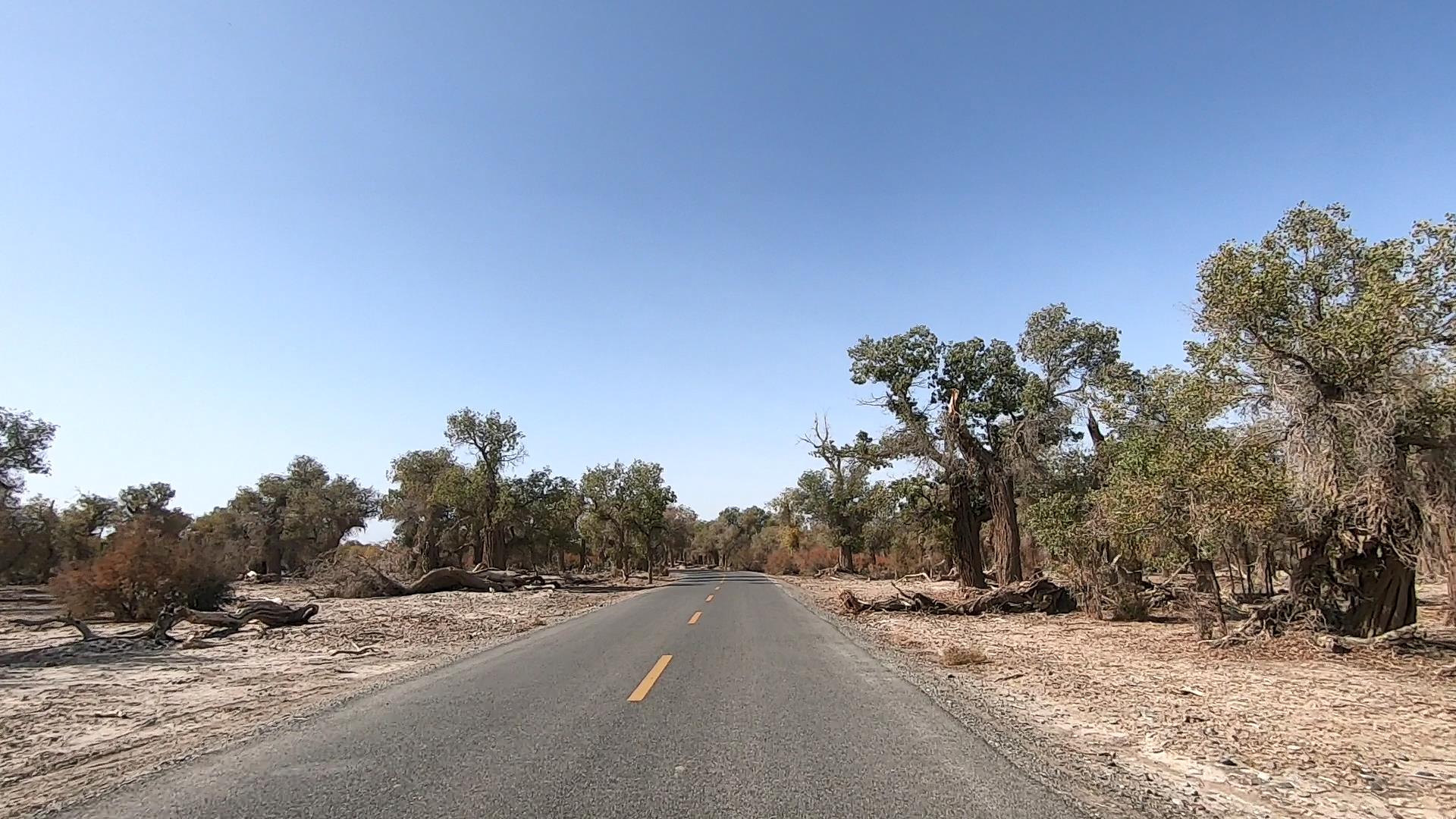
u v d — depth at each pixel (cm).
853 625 2133
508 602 3384
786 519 9462
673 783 596
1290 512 1477
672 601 2984
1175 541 1669
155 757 707
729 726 789
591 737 742
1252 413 1547
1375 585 1501
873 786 590
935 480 3219
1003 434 3166
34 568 5244
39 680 1231
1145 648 1625
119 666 1402
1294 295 1449
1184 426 1705
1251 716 924
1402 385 1285
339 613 2697
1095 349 3291
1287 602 1574
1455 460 1274
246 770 636
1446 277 1291
